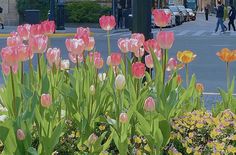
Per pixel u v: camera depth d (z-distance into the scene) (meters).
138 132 4.34
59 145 4.39
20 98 4.02
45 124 3.87
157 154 4.00
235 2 62.16
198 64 17.50
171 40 4.30
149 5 6.58
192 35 33.91
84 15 41.47
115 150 4.54
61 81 4.42
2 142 3.81
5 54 3.85
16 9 44.88
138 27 6.59
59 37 29.77
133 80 4.56
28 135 3.71
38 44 4.23
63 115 4.69
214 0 92.69
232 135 4.27
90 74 4.55
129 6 38.12
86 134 4.32
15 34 4.92
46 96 3.91
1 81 12.51
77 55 4.60
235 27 42.59
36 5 44.16
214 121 4.51
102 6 41.81
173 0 76.25
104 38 29.84
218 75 15.12
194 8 82.50
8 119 3.83
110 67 4.67
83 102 4.35
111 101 4.65
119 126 4.16
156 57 4.34
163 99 4.24
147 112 4.16
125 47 4.62
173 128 4.42
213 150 4.20
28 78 4.43
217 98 10.48
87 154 4.15
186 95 4.78
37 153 3.68
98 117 4.38
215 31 37.22
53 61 4.45
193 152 4.27
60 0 35.72
